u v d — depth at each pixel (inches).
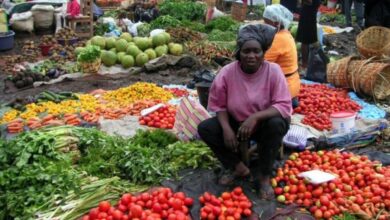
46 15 532.7
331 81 299.6
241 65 160.2
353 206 149.6
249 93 159.5
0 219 149.8
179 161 182.7
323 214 147.9
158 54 382.0
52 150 175.8
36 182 156.3
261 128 158.7
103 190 156.6
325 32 508.1
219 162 181.3
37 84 335.0
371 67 276.7
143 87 285.4
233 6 558.9
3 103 292.8
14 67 378.0
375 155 192.9
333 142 203.8
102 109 254.8
